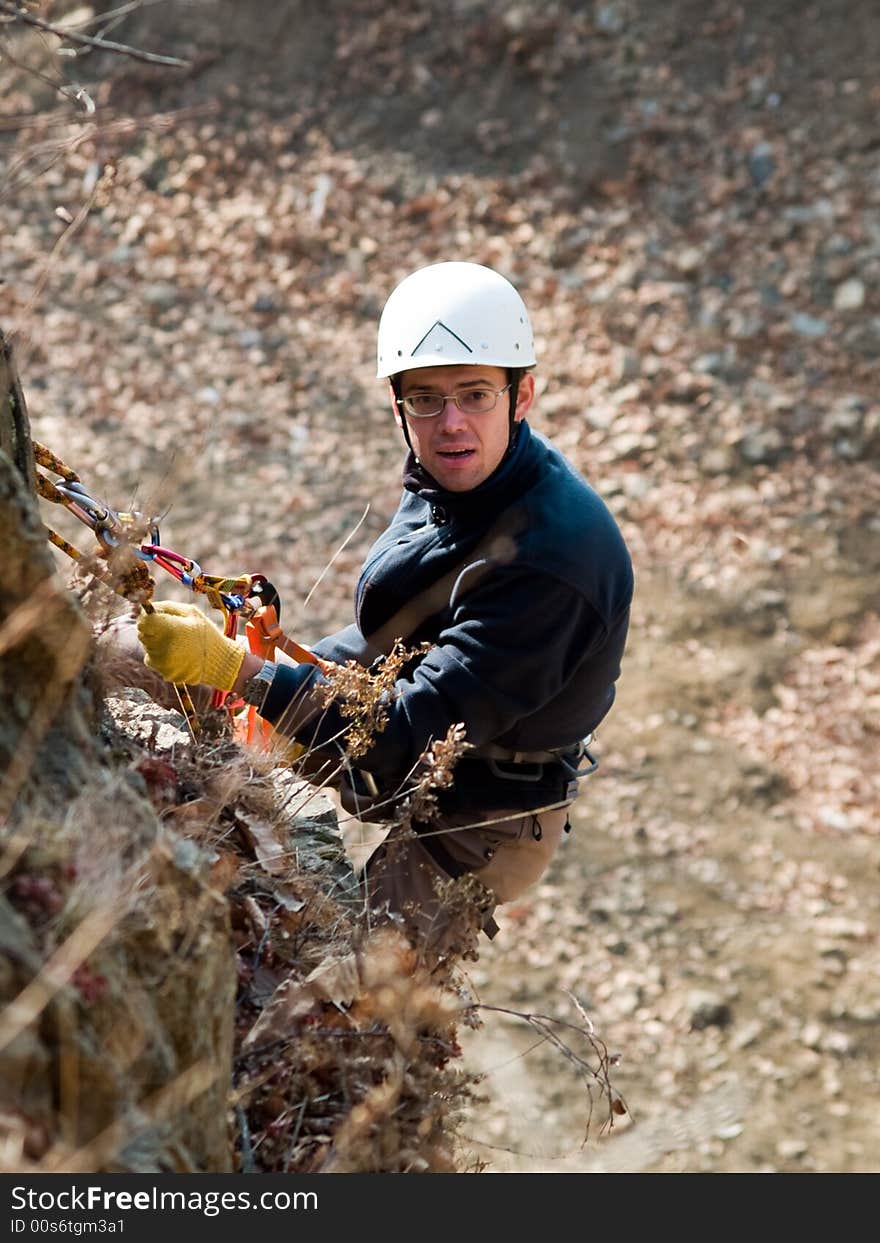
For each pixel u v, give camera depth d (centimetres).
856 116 1393
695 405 1260
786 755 1034
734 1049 853
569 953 909
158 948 196
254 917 279
